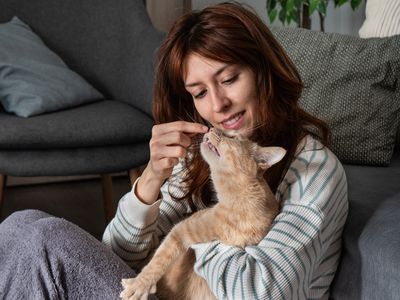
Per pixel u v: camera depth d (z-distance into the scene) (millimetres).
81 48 2736
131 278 1082
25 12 2738
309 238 1054
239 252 1083
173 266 1202
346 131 1695
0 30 2516
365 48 1741
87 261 1077
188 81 1175
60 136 2109
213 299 1154
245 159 1157
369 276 1146
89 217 2707
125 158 2236
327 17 3656
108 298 1068
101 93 2684
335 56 1751
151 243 1280
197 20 1170
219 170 1174
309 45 1787
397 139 1818
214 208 1187
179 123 1136
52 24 2746
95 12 2723
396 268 1053
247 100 1168
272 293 1014
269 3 3201
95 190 3084
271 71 1172
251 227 1135
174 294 1200
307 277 1066
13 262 1076
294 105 1217
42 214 1231
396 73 1703
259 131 1251
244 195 1141
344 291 1240
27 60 2420
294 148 1187
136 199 1193
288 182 1155
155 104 1326
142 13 2623
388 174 1599
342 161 1727
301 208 1077
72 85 2426
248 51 1130
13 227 1146
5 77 2311
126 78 2592
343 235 1251
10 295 1060
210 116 1207
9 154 2105
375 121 1694
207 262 1098
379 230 1171
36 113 2209
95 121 2188
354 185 1481
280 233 1057
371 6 2000
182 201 1349
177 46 1162
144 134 2234
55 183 3180
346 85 1721
